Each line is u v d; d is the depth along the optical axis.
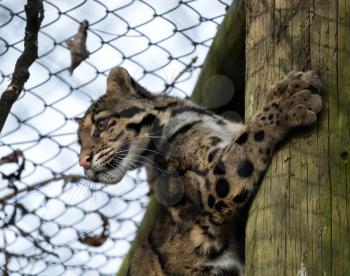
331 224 4.57
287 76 5.21
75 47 7.34
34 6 4.57
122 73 7.63
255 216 4.99
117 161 7.36
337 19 5.12
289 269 4.57
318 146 4.84
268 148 5.38
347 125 4.83
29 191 8.69
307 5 5.25
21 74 4.52
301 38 5.21
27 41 4.60
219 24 7.87
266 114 5.36
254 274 4.76
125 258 8.64
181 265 6.36
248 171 5.54
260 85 5.48
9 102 4.43
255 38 5.59
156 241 6.66
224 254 6.20
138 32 7.47
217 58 7.95
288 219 4.70
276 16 5.41
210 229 6.12
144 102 7.39
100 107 7.68
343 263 4.48
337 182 4.68
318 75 5.05
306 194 4.71
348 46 5.04
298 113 4.98
